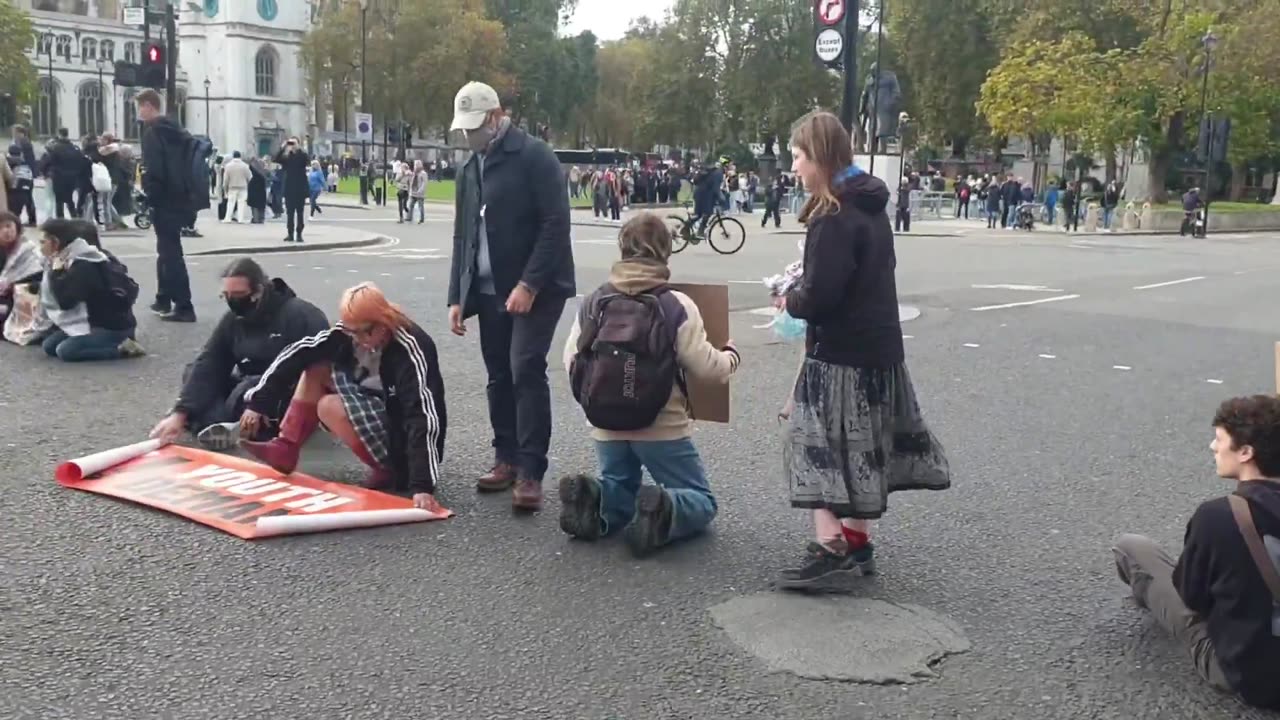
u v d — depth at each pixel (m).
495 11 84.69
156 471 5.95
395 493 5.81
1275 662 3.64
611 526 5.25
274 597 4.43
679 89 70.94
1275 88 44.38
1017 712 3.69
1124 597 4.73
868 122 13.22
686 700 3.70
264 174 27.27
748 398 8.59
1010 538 5.46
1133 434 7.77
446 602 4.44
